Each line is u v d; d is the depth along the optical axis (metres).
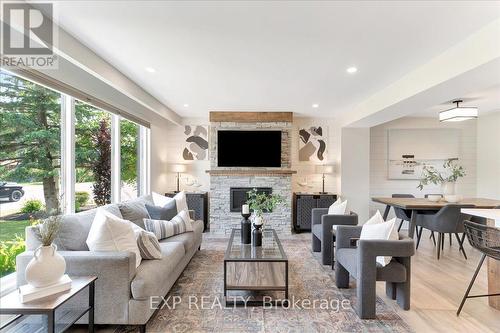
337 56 2.97
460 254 4.44
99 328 2.35
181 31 2.46
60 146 3.17
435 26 2.36
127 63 3.20
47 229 1.97
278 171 5.87
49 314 1.72
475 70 2.56
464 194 6.54
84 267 2.23
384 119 5.20
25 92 2.70
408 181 6.61
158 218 3.87
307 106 5.39
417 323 2.46
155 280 2.38
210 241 5.21
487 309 2.71
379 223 2.81
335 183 6.52
